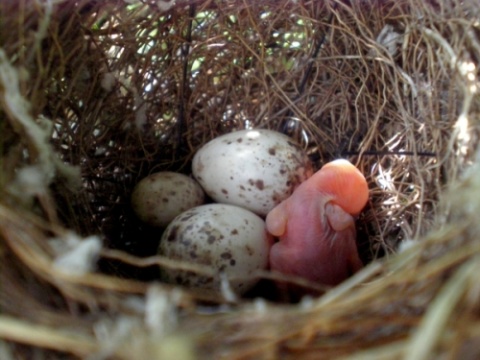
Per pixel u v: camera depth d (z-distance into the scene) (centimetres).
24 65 7
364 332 5
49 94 8
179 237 8
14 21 7
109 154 9
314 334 5
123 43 9
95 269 7
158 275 9
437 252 5
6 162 6
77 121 9
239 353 5
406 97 9
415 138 9
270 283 9
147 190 9
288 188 9
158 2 9
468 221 5
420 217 8
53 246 5
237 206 9
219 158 9
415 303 5
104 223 9
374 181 9
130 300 5
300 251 8
